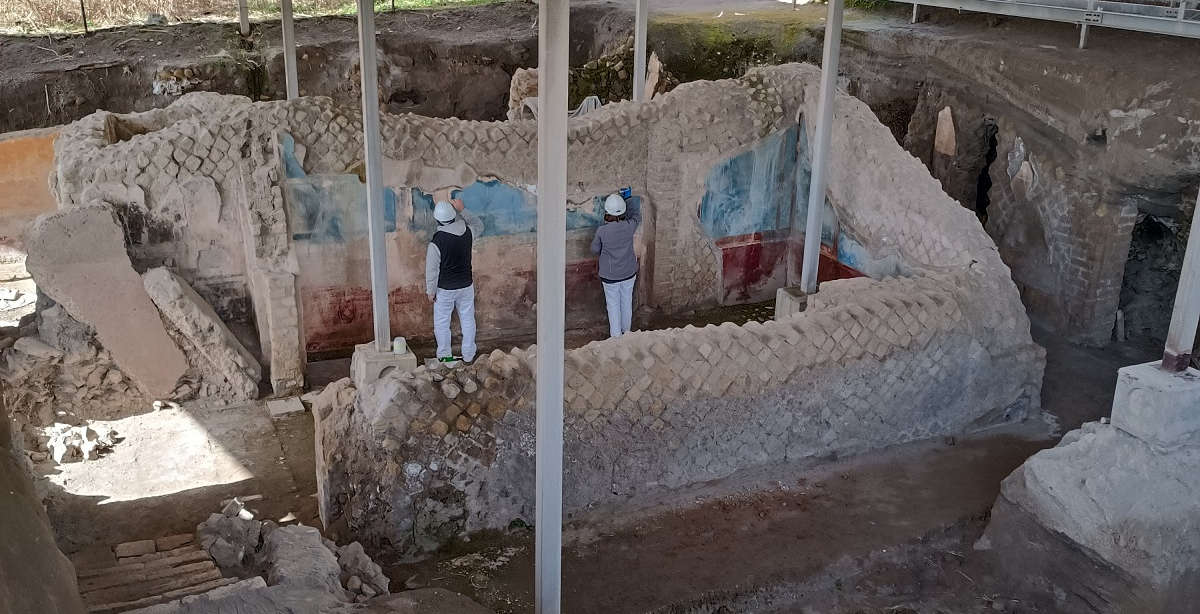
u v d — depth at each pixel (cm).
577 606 557
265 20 1456
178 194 797
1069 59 893
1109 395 815
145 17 1466
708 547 614
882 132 887
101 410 778
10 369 745
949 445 738
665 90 1228
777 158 967
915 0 1145
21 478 493
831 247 932
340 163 827
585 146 898
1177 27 809
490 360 614
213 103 995
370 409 597
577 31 1462
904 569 620
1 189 1109
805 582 595
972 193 1042
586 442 627
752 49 1295
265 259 812
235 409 799
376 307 695
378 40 1369
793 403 680
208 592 459
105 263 760
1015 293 752
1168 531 543
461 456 597
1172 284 925
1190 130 775
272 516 661
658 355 636
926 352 710
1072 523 573
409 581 578
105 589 496
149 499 672
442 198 867
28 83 1187
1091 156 860
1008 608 594
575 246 938
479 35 1440
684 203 947
